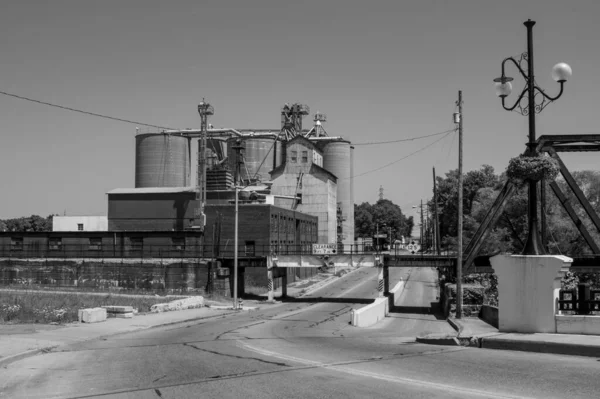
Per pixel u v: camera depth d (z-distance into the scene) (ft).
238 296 207.00
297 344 61.67
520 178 51.52
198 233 210.79
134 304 140.05
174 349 62.08
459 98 127.54
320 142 373.81
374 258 181.27
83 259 210.59
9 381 42.19
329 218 313.32
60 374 44.80
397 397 30.22
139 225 277.44
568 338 44.24
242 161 292.61
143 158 330.13
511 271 49.57
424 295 226.79
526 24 52.49
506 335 47.50
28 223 566.36
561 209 216.95
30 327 89.04
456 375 35.42
